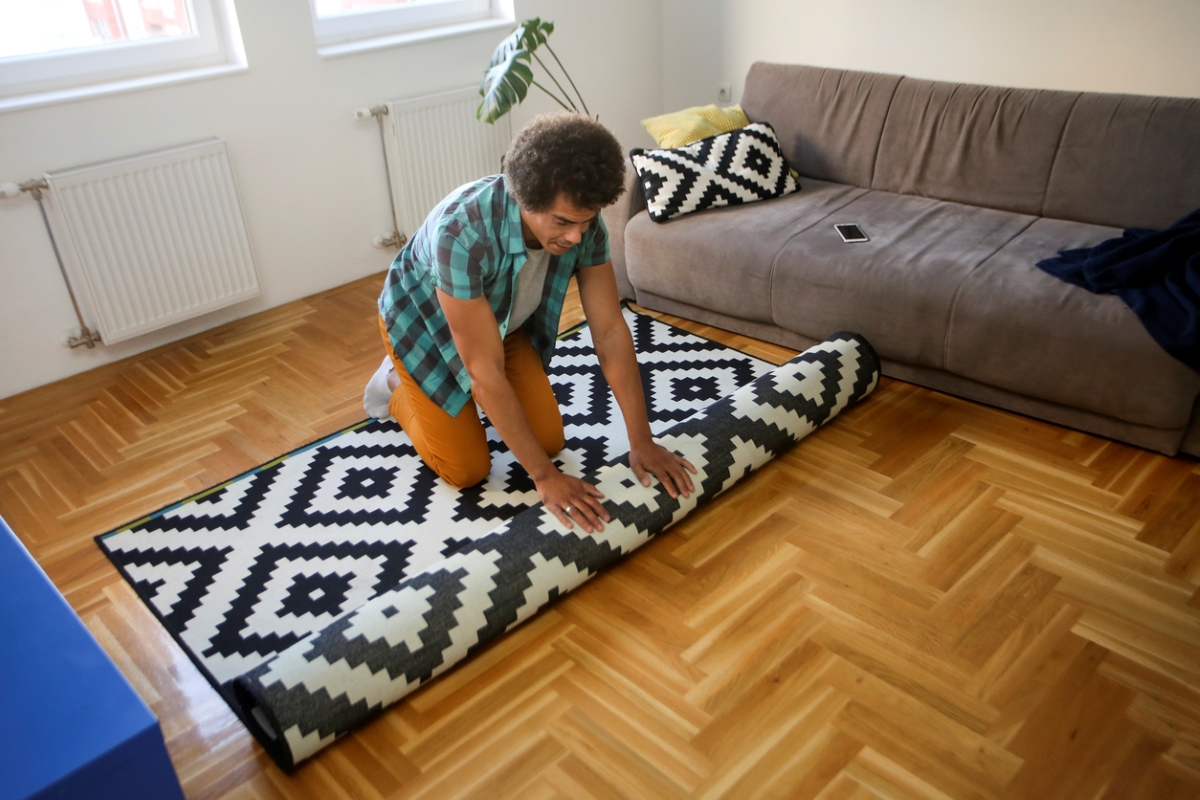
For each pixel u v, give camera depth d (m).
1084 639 1.67
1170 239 2.24
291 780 1.47
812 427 2.25
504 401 1.71
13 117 2.52
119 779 0.83
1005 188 2.74
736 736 1.51
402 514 2.10
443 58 3.44
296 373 2.77
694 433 2.04
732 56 4.14
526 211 1.48
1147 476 2.12
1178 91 3.04
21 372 2.72
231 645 1.75
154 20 2.85
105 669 0.89
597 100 4.14
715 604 1.79
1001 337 2.26
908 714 1.54
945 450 2.25
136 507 2.17
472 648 1.64
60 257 2.68
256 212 3.11
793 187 3.01
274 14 2.95
